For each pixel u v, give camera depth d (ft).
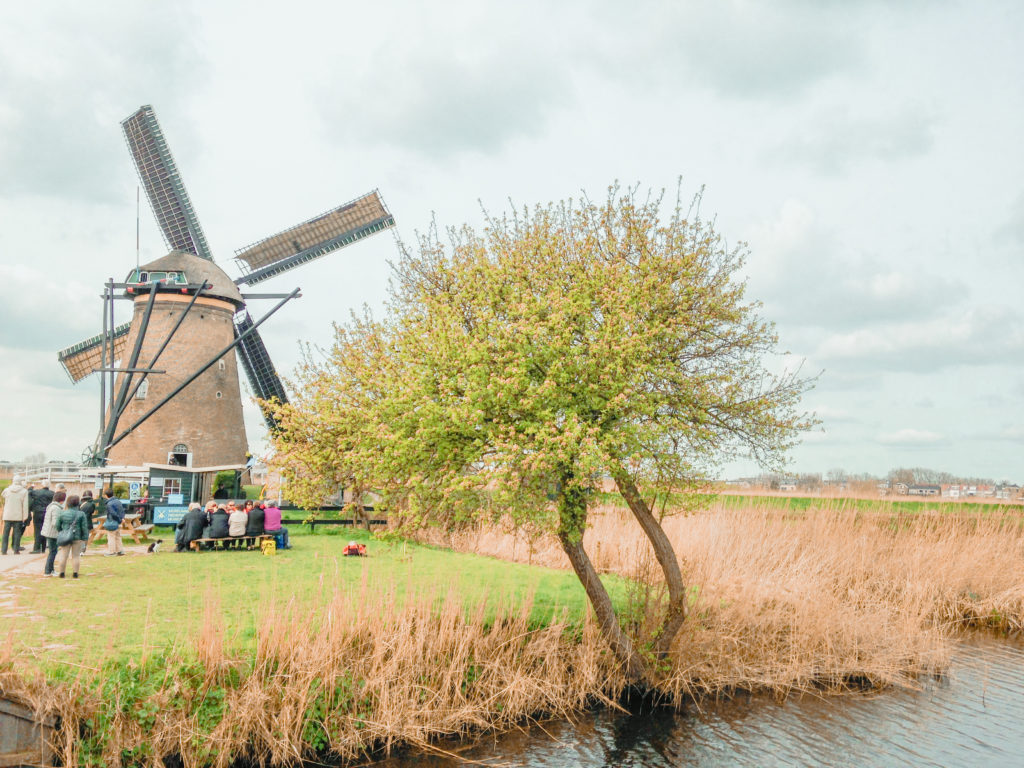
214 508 73.20
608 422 36.81
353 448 49.52
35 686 28.86
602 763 33.37
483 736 35.76
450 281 43.96
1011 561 66.90
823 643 46.62
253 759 31.48
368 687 35.09
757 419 39.17
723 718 38.70
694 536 62.08
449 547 76.28
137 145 146.92
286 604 43.19
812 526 72.43
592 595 40.27
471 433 36.47
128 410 128.26
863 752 34.81
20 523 61.72
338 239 144.05
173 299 131.23
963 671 46.96
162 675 31.60
